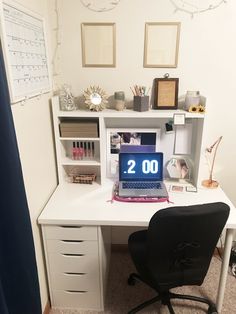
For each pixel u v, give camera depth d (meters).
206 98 1.74
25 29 1.32
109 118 1.95
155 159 1.84
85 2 1.71
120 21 1.75
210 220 1.26
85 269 1.66
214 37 1.75
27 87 1.35
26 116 1.36
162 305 1.79
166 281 1.43
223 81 1.84
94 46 1.80
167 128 1.93
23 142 1.33
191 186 1.90
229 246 1.57
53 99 1.71
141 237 1.68
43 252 1.65
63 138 1.81
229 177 2.08
